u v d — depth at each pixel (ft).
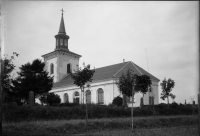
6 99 79.66
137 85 76.38
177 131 51.24
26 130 44.62
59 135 43.88
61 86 161.17
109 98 126.00
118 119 64.80
